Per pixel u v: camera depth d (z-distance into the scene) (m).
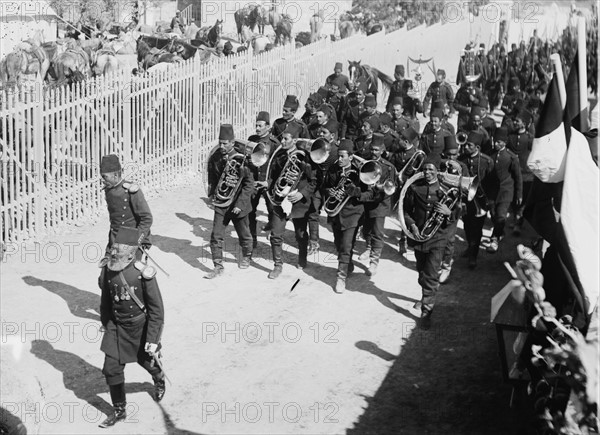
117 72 18.66
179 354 12.70
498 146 16.39
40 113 16.53
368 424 11.12
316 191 15.52
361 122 19.94
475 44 33.12
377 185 14.62
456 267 16.30
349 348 13.06
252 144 15.02
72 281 14.98
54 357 12.42
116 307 10.51
